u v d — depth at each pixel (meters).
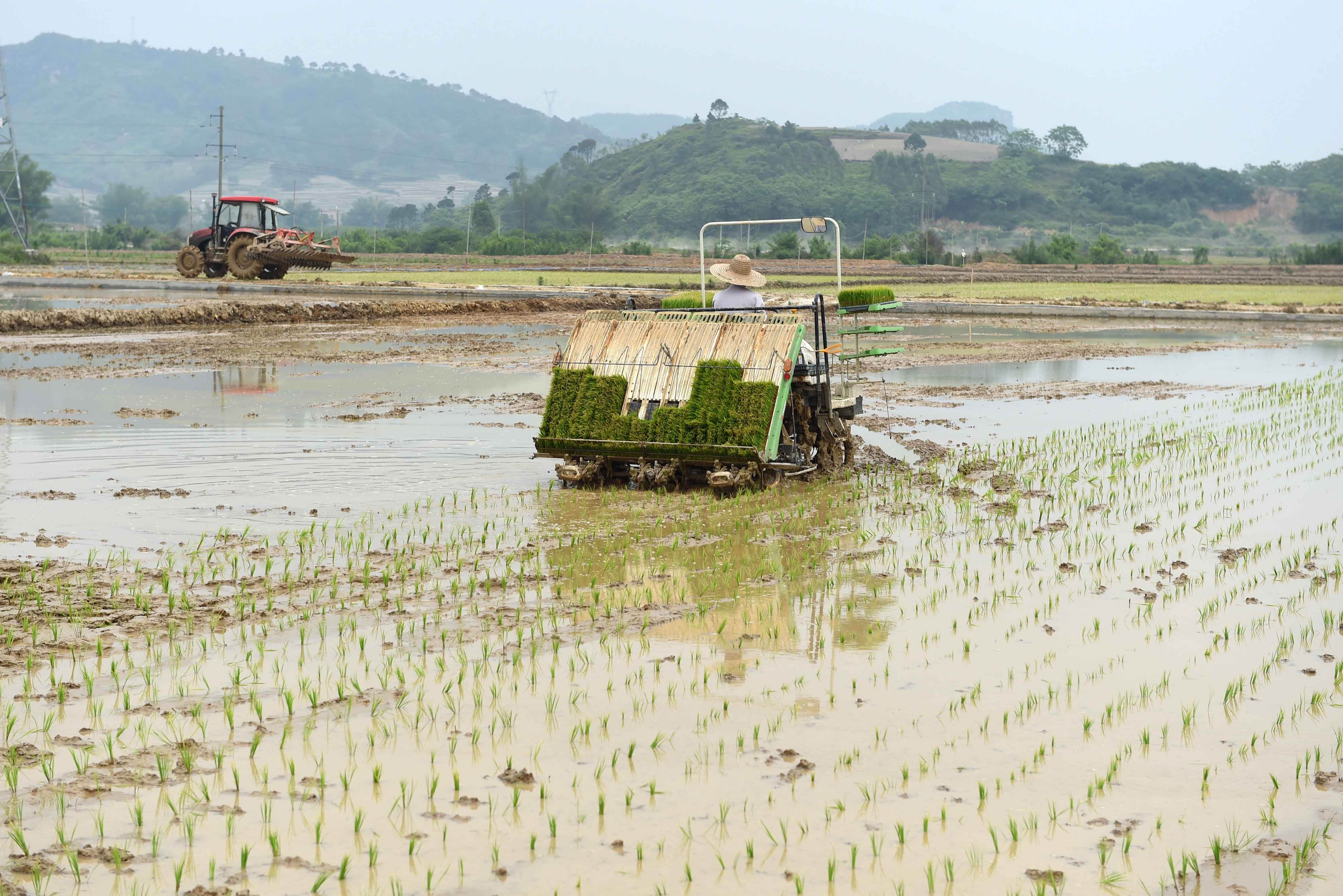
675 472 12.31
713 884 4.62
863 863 4.80
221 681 6.65
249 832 4.97
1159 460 14.55
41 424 15.68
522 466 13.46
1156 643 7.62
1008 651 7.43
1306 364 27.52
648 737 6.01
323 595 8.34
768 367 12.26
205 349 26.64
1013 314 45.31
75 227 182.12
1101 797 5.42
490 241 113.19
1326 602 8.55
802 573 9.22
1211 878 4.73
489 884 4.59
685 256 109.56
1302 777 5.65
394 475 12.86
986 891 4.60
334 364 24.14
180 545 9.64
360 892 4.52
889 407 19.41
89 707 6.22
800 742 5.97
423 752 5.78
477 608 8.12
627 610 8.16
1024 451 15.18
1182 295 56.28
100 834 4.93
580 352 13.04
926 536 10.56
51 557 9.21
